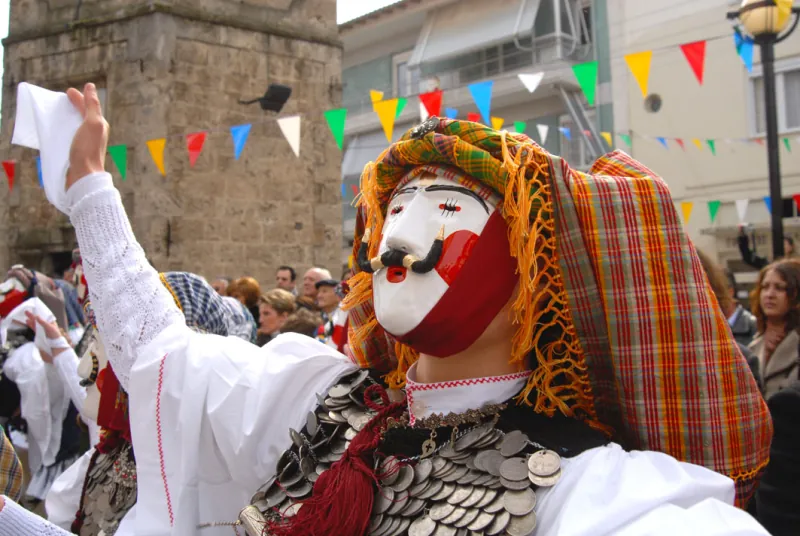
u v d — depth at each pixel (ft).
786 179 33.78
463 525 3.42
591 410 3.90
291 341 4.95
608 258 3.66
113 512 5.71
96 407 6.55
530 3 38.09
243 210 28.99
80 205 4.98
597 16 37.04
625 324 3.61
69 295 17.74
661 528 2.92
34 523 3.79
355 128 46.34
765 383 9.23
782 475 5.59
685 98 35.27
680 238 3.68
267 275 29.50
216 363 4.89
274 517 4.19
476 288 3.81
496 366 4.01
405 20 43.98
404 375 4.63
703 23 34.58
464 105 40.04
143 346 4.90
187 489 4.61
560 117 38.27
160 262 26.91
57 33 29.12
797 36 32.91
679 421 3.54
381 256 3.90
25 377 12.43
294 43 30.32
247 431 4.65
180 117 27.66
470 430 3.84
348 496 3.76
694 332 3.56
